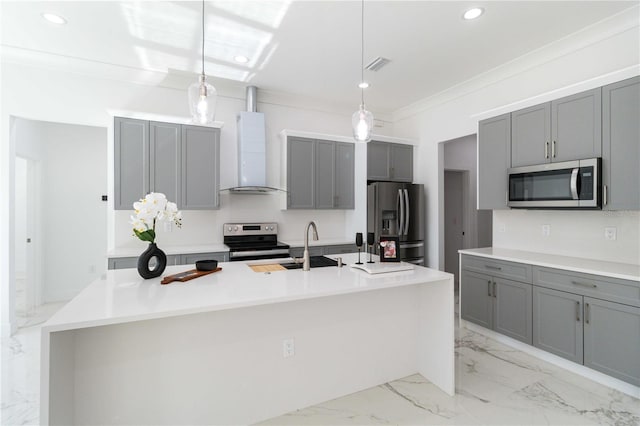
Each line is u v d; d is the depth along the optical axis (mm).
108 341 1564
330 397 2141
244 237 3945
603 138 2371
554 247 3037
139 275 1979
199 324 1752
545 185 2703
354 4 2322
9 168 3178
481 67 3369
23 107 3178
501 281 2971
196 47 2949
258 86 3912
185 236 3785
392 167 4484
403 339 2416
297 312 2023
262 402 1929
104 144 4617
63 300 4371
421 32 2701
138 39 2807
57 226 4383
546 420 1915
